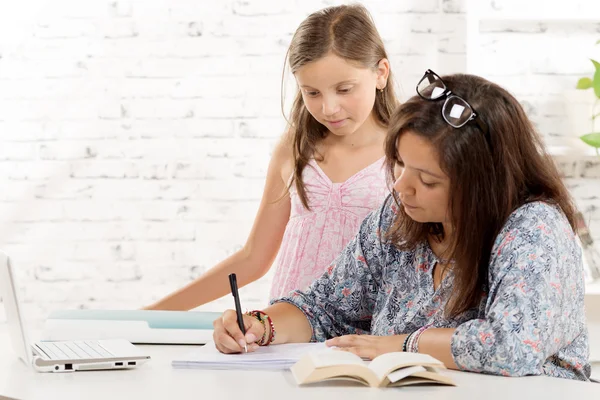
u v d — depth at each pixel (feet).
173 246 12.02
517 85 11.07
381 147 7.25
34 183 12.14
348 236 7.13
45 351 5.16
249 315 5.49
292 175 7.36
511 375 4.53
